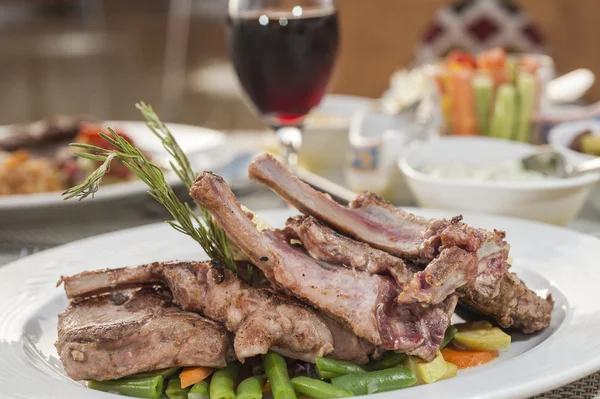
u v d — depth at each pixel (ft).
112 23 43.78
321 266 4.03
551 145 7.17
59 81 30.86
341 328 3.98
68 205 6.36
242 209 4.09
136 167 4.27
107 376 3.89
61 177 8.13
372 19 16.42
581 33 15.57
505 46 16.20
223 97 26.76
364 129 7.86
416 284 3.78
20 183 7.91
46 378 3.67
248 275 4.32
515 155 6.97
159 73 32.04
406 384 3.79
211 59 33.63
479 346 4.14
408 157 6.99
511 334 4.40
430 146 7.17
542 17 15.76
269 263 4.04
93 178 3.87
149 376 3.92
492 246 3.97
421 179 6.17
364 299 3.88
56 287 4.58
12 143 9.16
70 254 5.38
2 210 6.29
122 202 6.59
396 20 16.34
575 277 4.75
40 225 6.56
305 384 3.74
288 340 3.92
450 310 3.93
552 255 5.08
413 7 16.20
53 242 6.18
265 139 9.22
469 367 4.05
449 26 16.24
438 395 3.23
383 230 4.15
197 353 3.87
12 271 5.09
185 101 26.48
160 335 3.89
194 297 4.09
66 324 4.05
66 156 8.36
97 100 27.66
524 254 5.18
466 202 6.02
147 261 5.33
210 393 3.78
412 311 3.92
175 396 3.88
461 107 8.18
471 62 8.61
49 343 4.40
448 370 3.89
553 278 4.81
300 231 4.10
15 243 6.11
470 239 3.87
